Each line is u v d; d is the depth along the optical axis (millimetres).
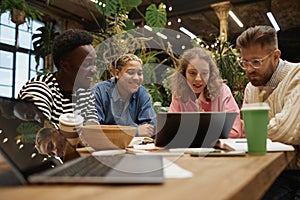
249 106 1097
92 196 474
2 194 478
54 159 878
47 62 6086
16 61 6016
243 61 1890
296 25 7871
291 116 1398
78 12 6680
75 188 523
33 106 1028
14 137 849
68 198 459
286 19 7484
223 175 670
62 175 576
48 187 526
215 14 7000
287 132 1395
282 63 1854
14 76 5969
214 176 658
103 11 2943
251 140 1071
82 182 552
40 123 987
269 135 1446
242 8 6781
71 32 1642
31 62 6242
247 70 1873
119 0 2928
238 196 533
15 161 746
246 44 1833
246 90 2066
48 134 959
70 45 1573
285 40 8117
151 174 626
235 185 568
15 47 5973
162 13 3471
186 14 6812
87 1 5547
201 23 7688
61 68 1656
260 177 721
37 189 512
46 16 6574
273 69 1828
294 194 1491
